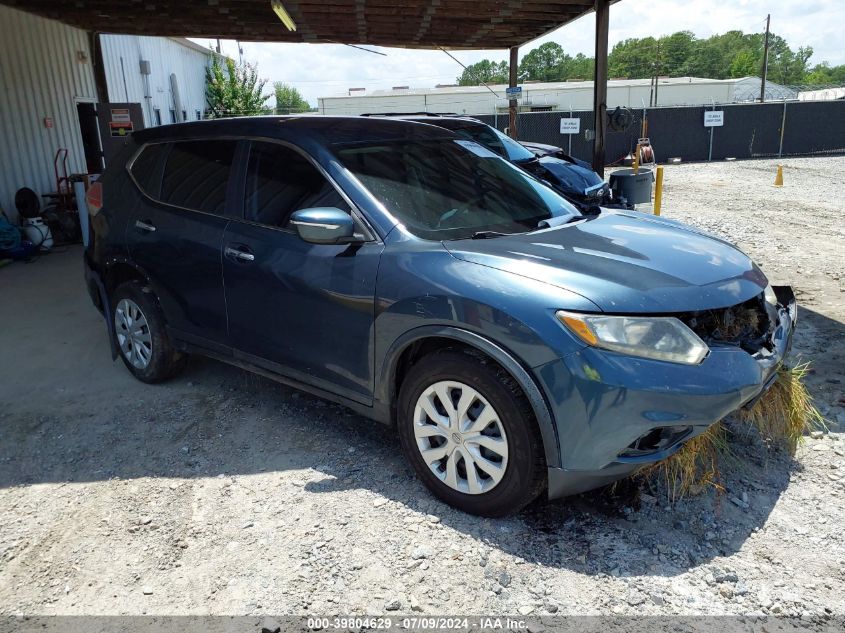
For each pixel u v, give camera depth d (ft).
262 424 13.35
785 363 12.68
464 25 41.32
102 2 34.22
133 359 15.37
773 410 11.30
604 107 35.55
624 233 11.44
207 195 13.39
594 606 8.32
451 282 9.68
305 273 11.37
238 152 13.11
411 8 35.91
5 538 9.96
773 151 87.61
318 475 11.41
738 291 9.73
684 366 8.78
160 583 8.92
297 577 8.95
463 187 12.30
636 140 84.38
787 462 11.40
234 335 12.95
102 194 15.74
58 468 11.91
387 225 10.83
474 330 9.35
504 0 34.12
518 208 12.42
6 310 22.35
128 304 15.10
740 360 9.21
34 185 37.83
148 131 15.44
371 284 10.52
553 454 9.01
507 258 9.76
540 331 8.84
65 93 40.78
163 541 9.78
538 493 9.53
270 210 12.28
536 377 8.89
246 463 11.88
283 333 12.01
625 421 8.62
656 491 10.59
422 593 8.61
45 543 9.82
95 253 15.69
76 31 42.24
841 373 15.05
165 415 13.85
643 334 8.76
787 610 8.21
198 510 10.51
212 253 12.87
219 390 15.02
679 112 85.05
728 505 10.27
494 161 13.80
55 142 39.73
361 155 11.96
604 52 34.86
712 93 134.72
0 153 35.12
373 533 9.80
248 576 9.00
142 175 14.94
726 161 84.79
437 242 10.52
